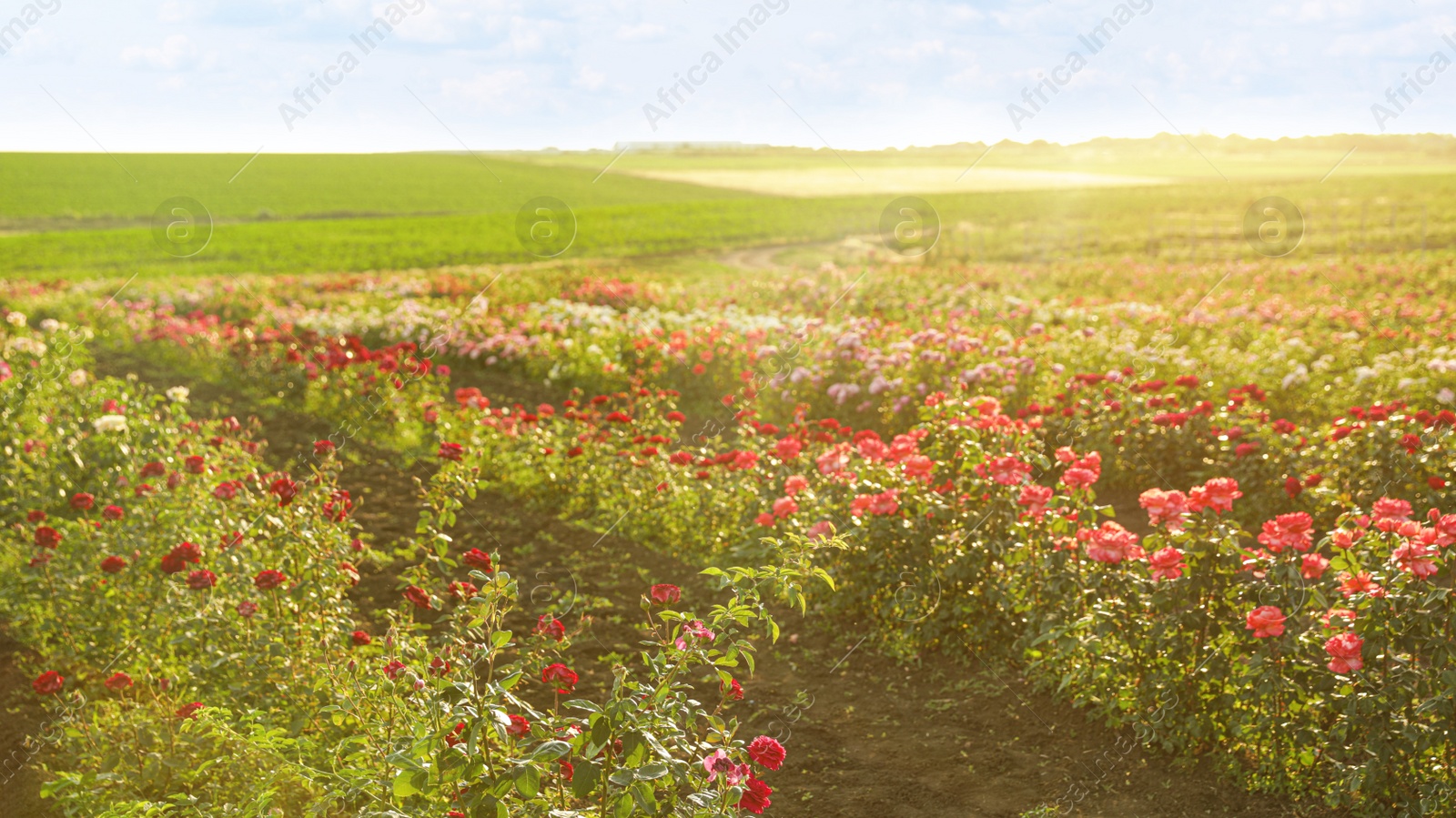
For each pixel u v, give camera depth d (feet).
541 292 65.05
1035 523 16.75
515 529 24.17
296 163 260.62
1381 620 12.19
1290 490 17.16
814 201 172.65
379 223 157.89
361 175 235.20
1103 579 14.66
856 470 19.77
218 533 17.07
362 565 21.45
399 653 11.96
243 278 86.79
